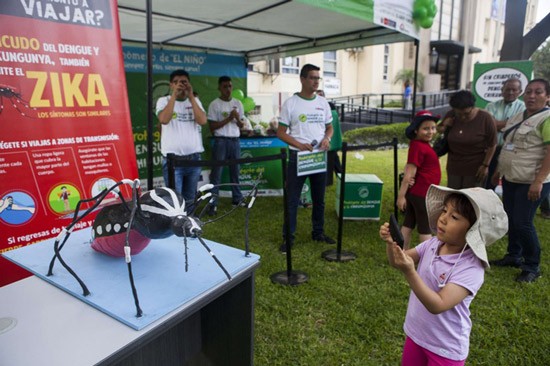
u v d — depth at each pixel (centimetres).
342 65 1780
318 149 358
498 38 3058
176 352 171
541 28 605
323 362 209
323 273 316
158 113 398
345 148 322
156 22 425
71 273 120
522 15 610
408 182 288
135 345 101
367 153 1078
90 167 209
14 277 187
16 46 178
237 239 393
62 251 152
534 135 283
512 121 310
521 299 276
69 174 201
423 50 2166
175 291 121
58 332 103
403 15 374
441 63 2364
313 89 348
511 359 213
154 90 542
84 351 96
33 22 183
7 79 177
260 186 563
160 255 148
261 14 397
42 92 189
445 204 136
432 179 287
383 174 748
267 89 1385
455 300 124
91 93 206
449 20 2364
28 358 93
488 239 124
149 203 128
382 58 1911
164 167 417
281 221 454
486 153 335
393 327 240
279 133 351
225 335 167
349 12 302
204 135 592
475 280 127
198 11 385
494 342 226
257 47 603
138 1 352
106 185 215
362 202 455
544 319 250
